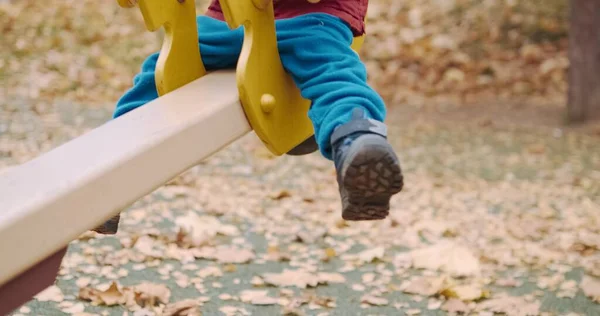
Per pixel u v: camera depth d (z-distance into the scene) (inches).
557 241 173.5
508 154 275.6
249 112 81.7
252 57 81.5
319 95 81.4
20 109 277.0
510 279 146.6
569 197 219.3
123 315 120.6
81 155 65.5
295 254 158.7
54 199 58.5
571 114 325.4
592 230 182.4
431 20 431.8
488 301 134.5
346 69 81.8
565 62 401.1
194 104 78.4
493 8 435.8
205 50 90.8
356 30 92.7
